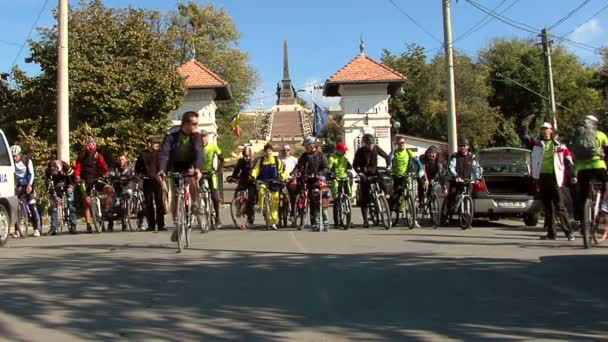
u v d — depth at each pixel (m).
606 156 10.60
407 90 53.09
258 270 8.22
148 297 6.62
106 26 28.23
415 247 10.61
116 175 15.85
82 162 15.45
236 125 45.75
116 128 27.17
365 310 6.11
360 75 34.22
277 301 6.47
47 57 27.52
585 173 10.39
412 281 7.44
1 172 12.48
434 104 51.16
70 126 27.03
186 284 7.28
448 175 15.08
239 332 5.40
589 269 8.19
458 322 5.70
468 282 7.36
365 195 15.03
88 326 5.56
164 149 9.83
